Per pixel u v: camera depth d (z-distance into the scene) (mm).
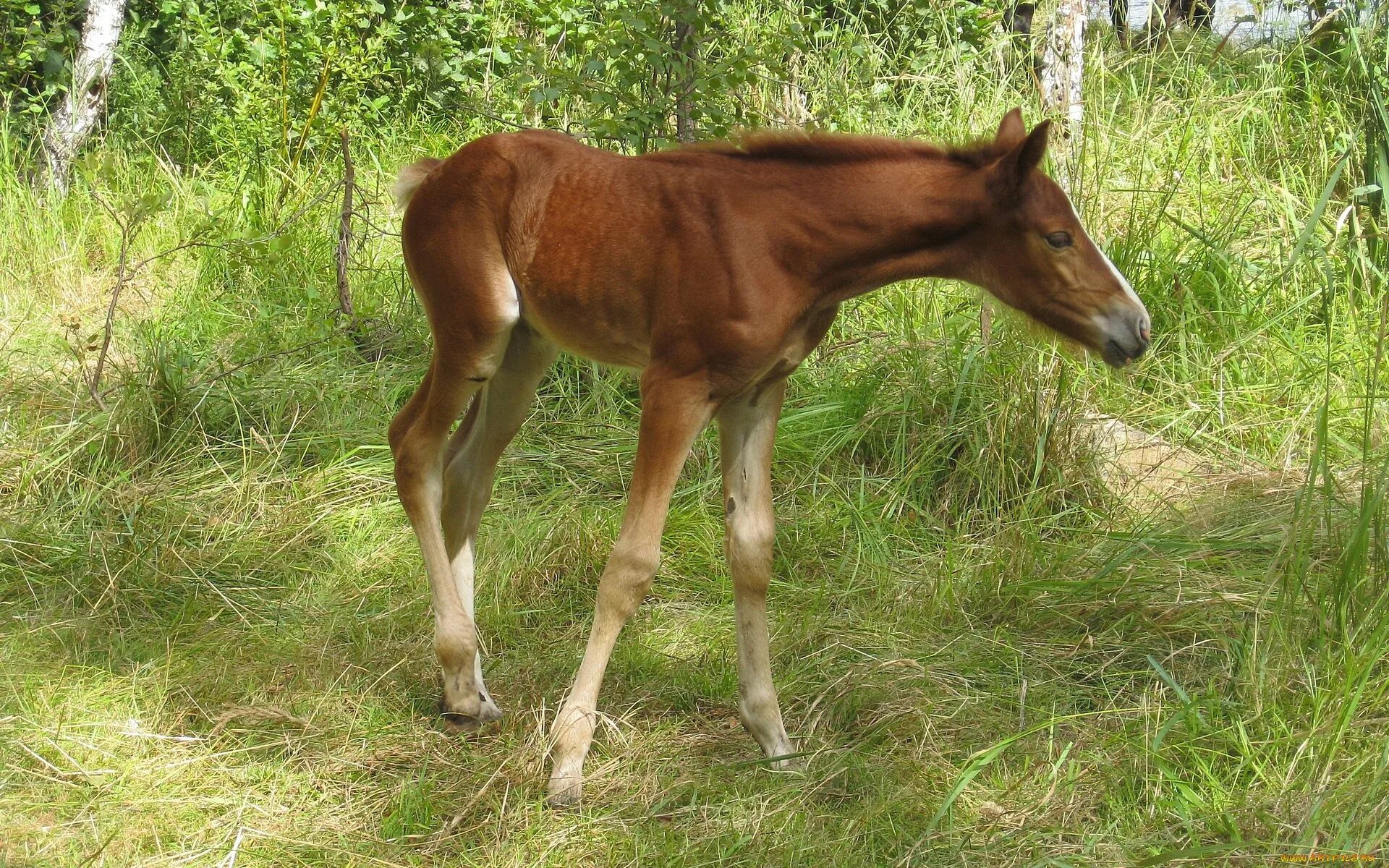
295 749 3338
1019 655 3736
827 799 3191
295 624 3943
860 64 6551
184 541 4316
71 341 5586
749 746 3416
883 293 5566
